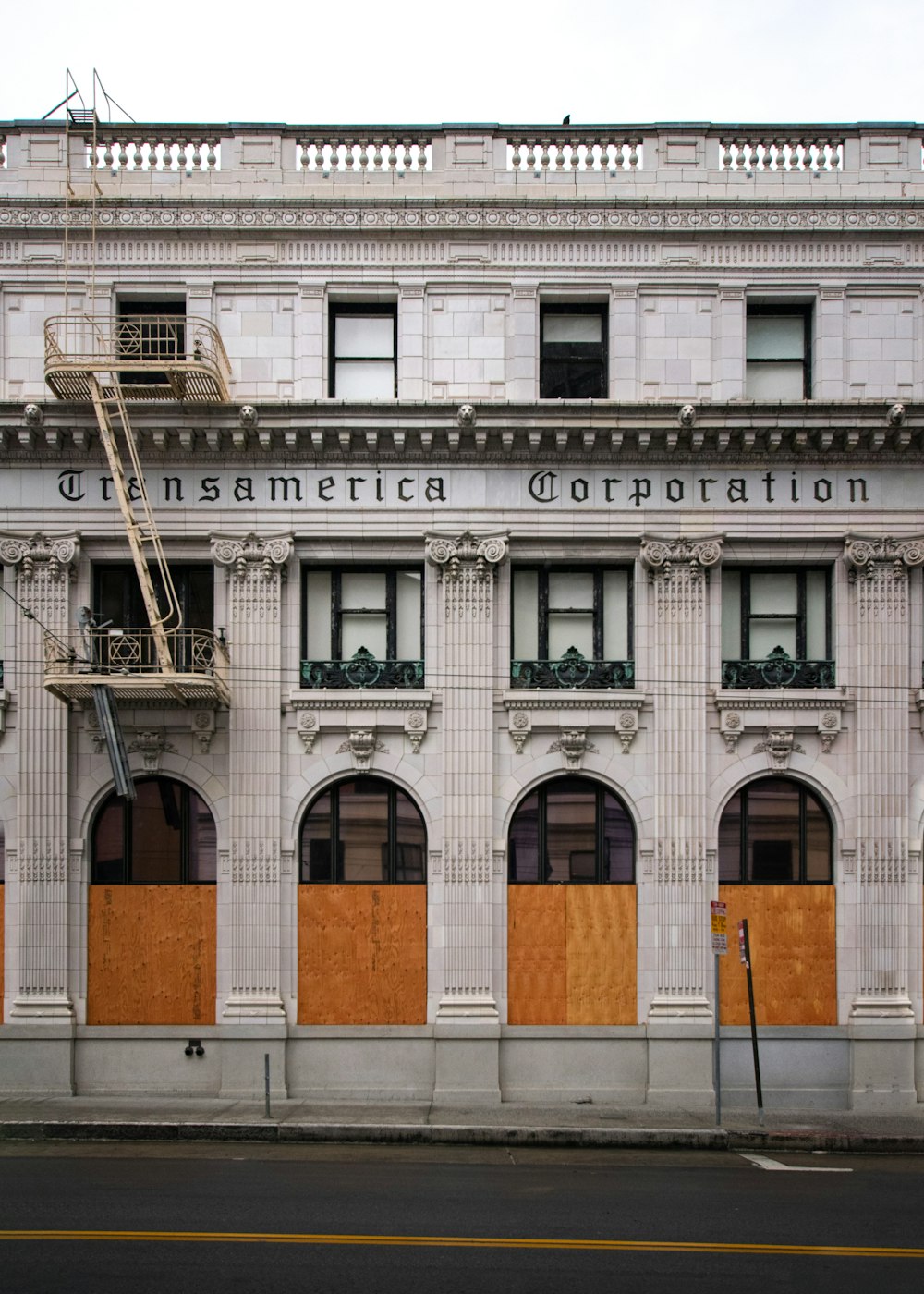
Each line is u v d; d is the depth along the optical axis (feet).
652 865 76.74
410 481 78.07
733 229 80.07
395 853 77.46
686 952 75.92
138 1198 49.26
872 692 77.25
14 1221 45.24
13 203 79.77
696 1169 58.70
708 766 77.66
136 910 76.59
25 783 76.07
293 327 79.87
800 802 78.43
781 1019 76.54
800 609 79.61
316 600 79.66
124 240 80.07
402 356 79.51
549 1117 69.56
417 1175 55.52
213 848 77.51
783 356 81.51
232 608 77.36
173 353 79.05
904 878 76.64
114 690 72.79
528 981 76.43
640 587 78.48
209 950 76.38
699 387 79.82
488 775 76.59
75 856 76.38
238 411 76.54
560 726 77.41
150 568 79.20
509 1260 40.88
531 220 80.23
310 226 79.71
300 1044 75.51
